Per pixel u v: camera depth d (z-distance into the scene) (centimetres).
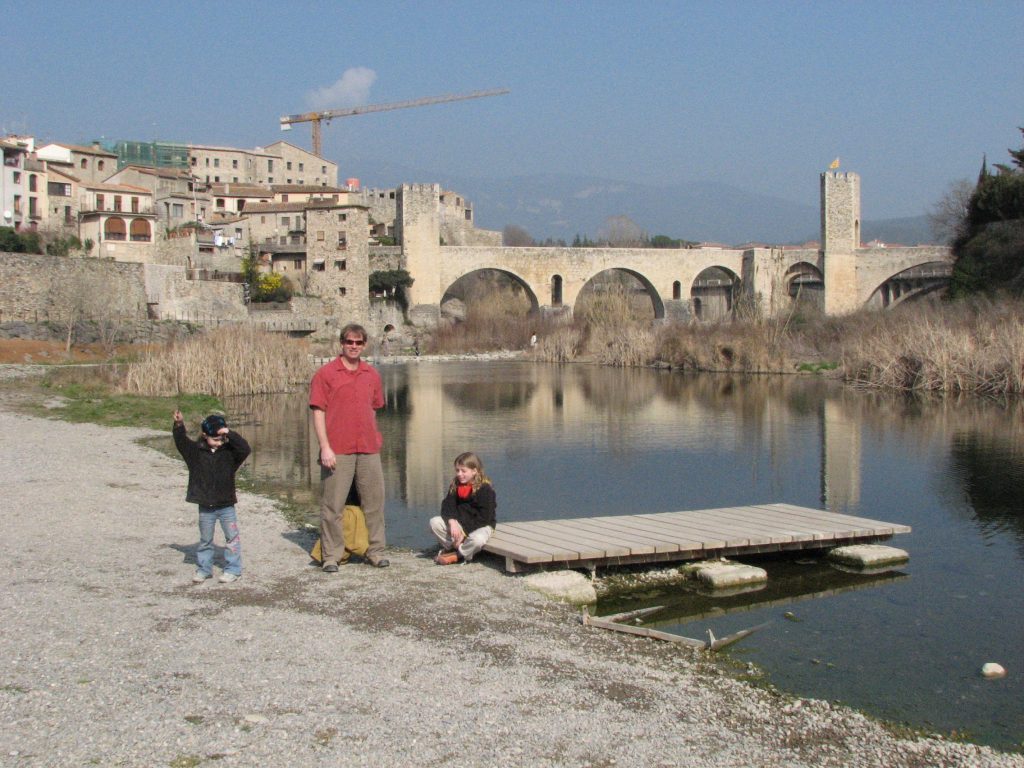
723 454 2533
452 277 10356
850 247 10956
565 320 8812
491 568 1247
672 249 11075
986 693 911
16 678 748
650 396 4353
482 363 7712
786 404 3909
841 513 1781
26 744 634
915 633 1086
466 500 1282
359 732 694
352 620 973
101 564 1159
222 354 4172
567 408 3816
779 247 11256
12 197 7481
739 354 6012
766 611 1162
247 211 9662
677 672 907
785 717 809
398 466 2300
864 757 740
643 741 719
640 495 1950
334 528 1181
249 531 1438
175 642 865
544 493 1967
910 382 4469
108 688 741
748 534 1402
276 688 767
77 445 2375
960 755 760
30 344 5459
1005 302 5106
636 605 1166
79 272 6072
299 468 2242
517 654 901
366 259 9331
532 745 695
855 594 1241
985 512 1791
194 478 1091
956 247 7512
